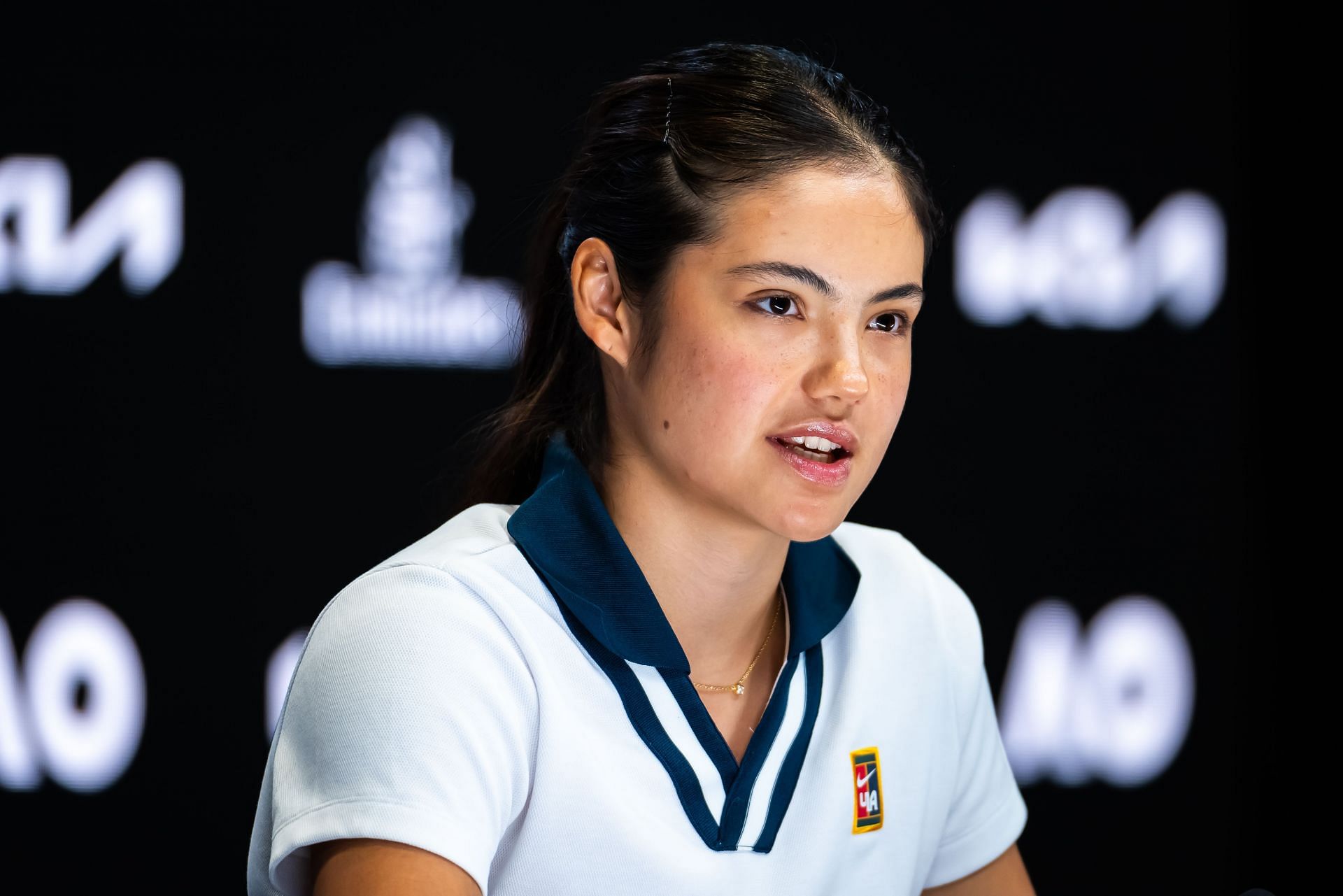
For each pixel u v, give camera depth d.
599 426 3.96
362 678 3.37
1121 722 9.07
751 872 3.78
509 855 3.57
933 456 8.94
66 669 8.55
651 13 8.70
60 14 8.36
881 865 4.09
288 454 8.59
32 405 8.46
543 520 3.77
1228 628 9.06
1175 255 8.96
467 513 3.94
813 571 4.11
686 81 3.69
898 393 3.69
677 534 3.79
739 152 3.51
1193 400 9.00
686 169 3.55
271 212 8.52
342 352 8.59
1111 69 8.89
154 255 8.48
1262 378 8.99
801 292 3.48
